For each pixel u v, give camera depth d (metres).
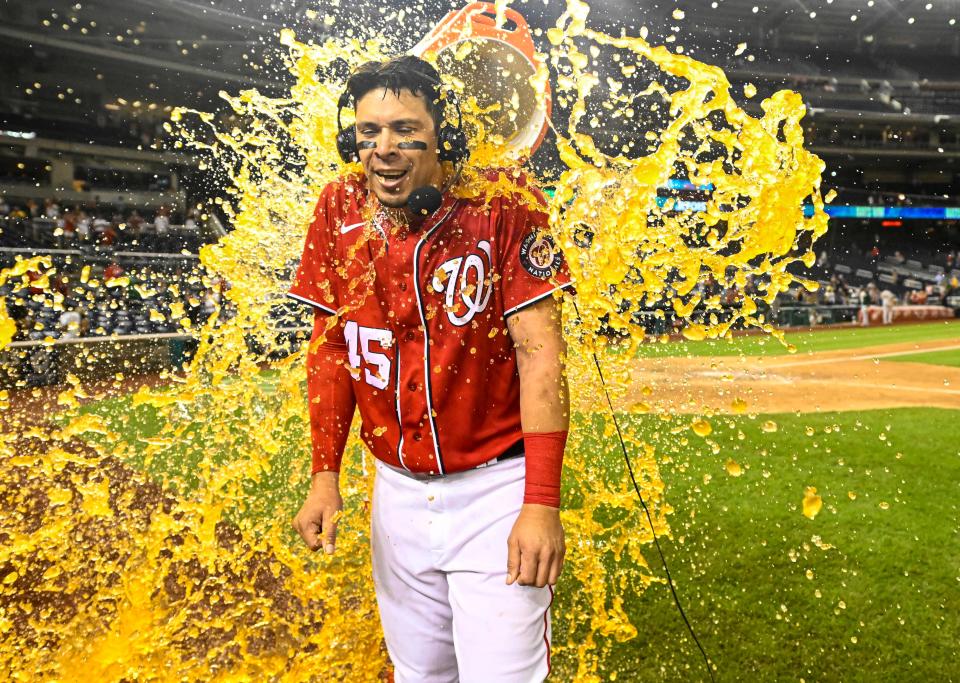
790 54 30.52
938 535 3.04
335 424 1.42
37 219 16.19
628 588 2.43
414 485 1.32
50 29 17.55
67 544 2.35
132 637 1.91
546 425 1.18
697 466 4.10
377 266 1.24
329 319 1.40
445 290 1.21
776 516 3.25
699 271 1.57
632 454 3.15
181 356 9.27
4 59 17.70
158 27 18.69
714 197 1.54
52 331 9.21
